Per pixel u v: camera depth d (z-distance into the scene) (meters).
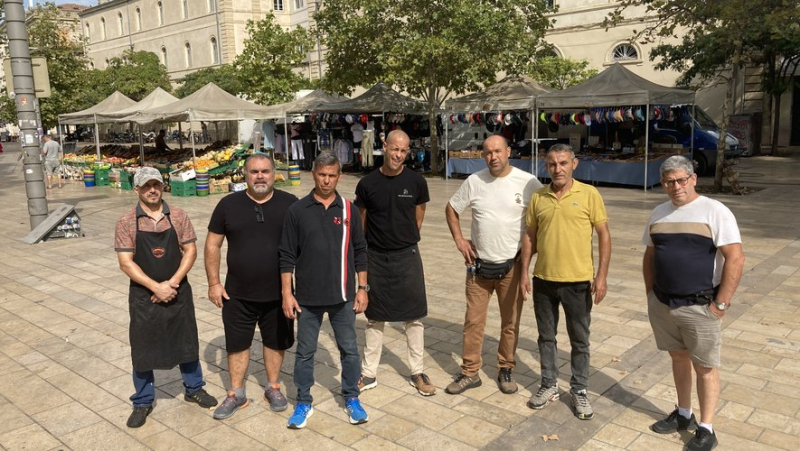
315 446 3.77
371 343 4.50
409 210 4.26
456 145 19.89
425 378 4.51
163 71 45.56
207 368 5.05
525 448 3.67
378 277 4.32
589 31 26.58
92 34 59.81
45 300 7.05
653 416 4.02
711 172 17.56
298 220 3.89
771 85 21.55
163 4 51.16
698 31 13.66
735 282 3.30
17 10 10.11
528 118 16.86
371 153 20.25
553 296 4.05
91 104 39.44
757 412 4.00
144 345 3.97
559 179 3.88
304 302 3.92
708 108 24.39
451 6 16.91
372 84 20.25
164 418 4.19
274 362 4.24
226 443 3.84
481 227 4.25
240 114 17.14
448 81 18.55
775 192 13.66
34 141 10.62
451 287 7.15
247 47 27.78
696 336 3.45
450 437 3.83
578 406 4.02
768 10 12.49
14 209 14.64
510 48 17.53
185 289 4.11
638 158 14.94
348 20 18.52
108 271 8.38
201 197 15.80
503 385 4.42
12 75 10.41
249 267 3.99
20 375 4.96
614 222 10.64
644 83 15.23
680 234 3.45
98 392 4.64
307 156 22.75
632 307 6.20
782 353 4.92
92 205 14.96
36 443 3.89
